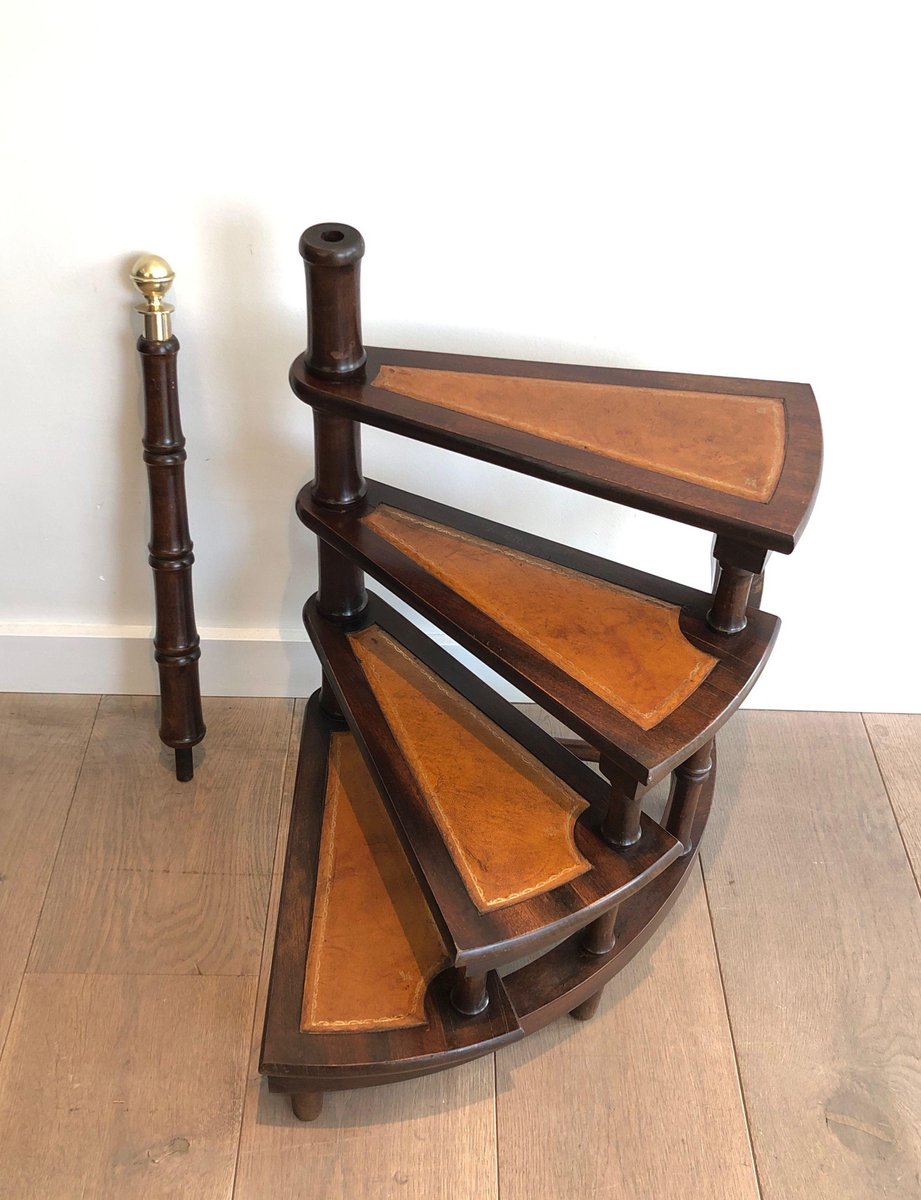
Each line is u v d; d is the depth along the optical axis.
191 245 1.25
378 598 1.39
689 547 1.50
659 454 1.06
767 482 1.02
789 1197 1.13
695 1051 1.25
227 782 1.51
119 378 1.35
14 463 1.42
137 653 1.59
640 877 1.07
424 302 1.30
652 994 1.30
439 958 1.16
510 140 1.18
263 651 1.60
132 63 1.13
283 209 1.23
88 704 1.61
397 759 1.17
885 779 1.58
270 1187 1.12
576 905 1.04
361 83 1.15
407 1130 1.17
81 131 1.17
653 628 1.11
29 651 1.58
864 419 1.38
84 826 1.44
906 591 1.54
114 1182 1.11
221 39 1.12
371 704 1.23
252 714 1.62
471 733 1.21
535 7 1.10
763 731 1.64
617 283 1.29
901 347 1.32
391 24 1.11
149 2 1.09
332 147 1.19
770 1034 1.27
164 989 1.27
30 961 1.29
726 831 1.49
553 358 1.35
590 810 1.13
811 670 1.64
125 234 1.24
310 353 1.14
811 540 1.50
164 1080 1.19
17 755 1.53
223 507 1.47
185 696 1.43
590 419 1.11
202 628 1.59
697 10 1.10
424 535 1.22
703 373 1.35
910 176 1.20
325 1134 1.16
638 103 1.16
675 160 1.20
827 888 1.43
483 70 1.14
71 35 1.11
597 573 1.18
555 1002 1.17
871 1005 1.30
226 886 1.38
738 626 1.10
